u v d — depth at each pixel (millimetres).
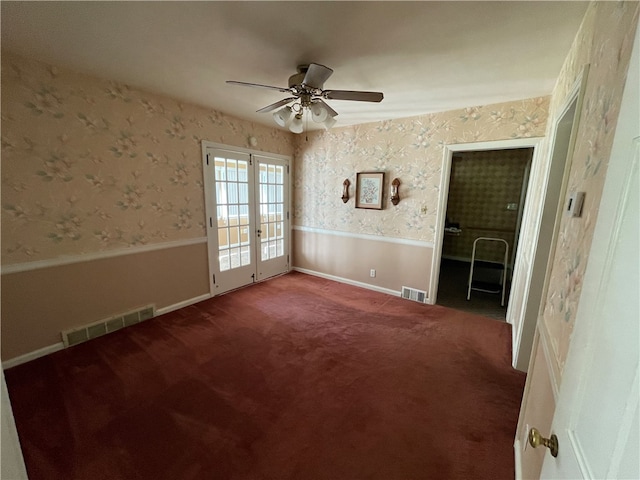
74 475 1352
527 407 1437
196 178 3152
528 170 3848
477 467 1420
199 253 3320
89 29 1610
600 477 489
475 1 1348
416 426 1653
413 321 2973
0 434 516
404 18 1492
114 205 2547
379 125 3535
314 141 4141
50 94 2102
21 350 2148
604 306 566
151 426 1623
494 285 4043
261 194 3988
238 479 1348
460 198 5621
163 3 1379
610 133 836
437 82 2309
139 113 2605
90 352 2314
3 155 1959
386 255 3730
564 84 1843
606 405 509
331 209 4145
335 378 2057
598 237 625
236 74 2240
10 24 1557
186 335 2611
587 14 1361
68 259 2322
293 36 1675
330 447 1513
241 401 1823
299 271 4684
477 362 2271
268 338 2586
